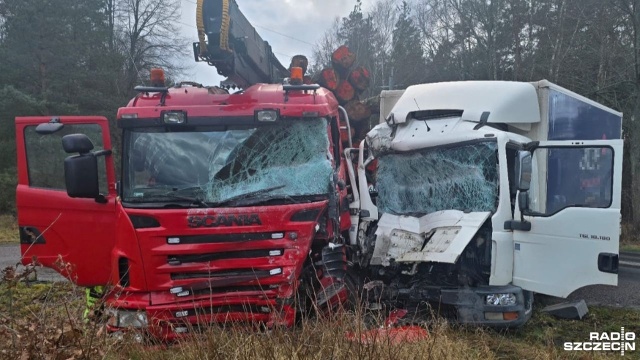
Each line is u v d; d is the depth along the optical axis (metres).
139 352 4.03
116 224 4.71
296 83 5.12
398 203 6.55
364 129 9.02
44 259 5.15
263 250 4.50
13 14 24.27
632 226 17.22
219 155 4.82
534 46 20.72
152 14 30.06
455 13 23.47
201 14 5.14
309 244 4.57
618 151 5.23
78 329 3.65
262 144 4.89
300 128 4.96
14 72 24.20
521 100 6.52
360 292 5.71
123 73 27.75
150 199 4.63
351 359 3.45
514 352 4.84
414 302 5.53
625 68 17.36
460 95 6.50
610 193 5.23
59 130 5.12
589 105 8.10
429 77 25.97
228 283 4.40
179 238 4.39
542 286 5.40
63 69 24.97
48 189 5.21
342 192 5.71
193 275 4.42
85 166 4.70
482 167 5.84
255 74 6.54
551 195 6.21
